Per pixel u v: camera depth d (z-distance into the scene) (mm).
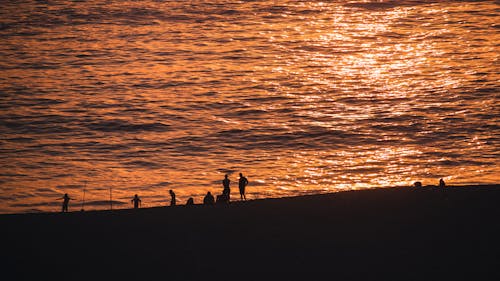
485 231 81125
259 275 73500
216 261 77062
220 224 88125
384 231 82688
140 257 78812
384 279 71438
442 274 71750
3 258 79250
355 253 77312
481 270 72062
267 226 86312
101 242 83375
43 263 77875
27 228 88938
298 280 72125
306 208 92688
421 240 79625
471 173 195250
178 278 73562
